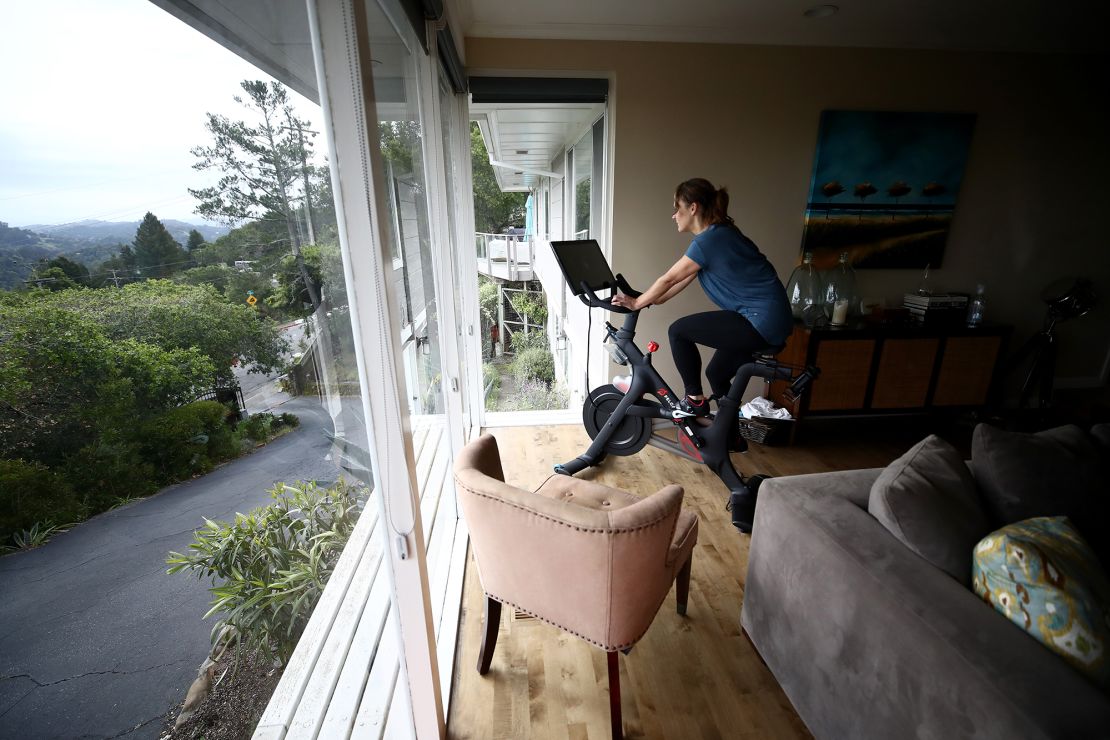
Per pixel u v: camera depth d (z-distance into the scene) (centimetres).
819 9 256
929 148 313
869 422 350
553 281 481
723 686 145
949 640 88
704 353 335
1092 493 136
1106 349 379
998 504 135
